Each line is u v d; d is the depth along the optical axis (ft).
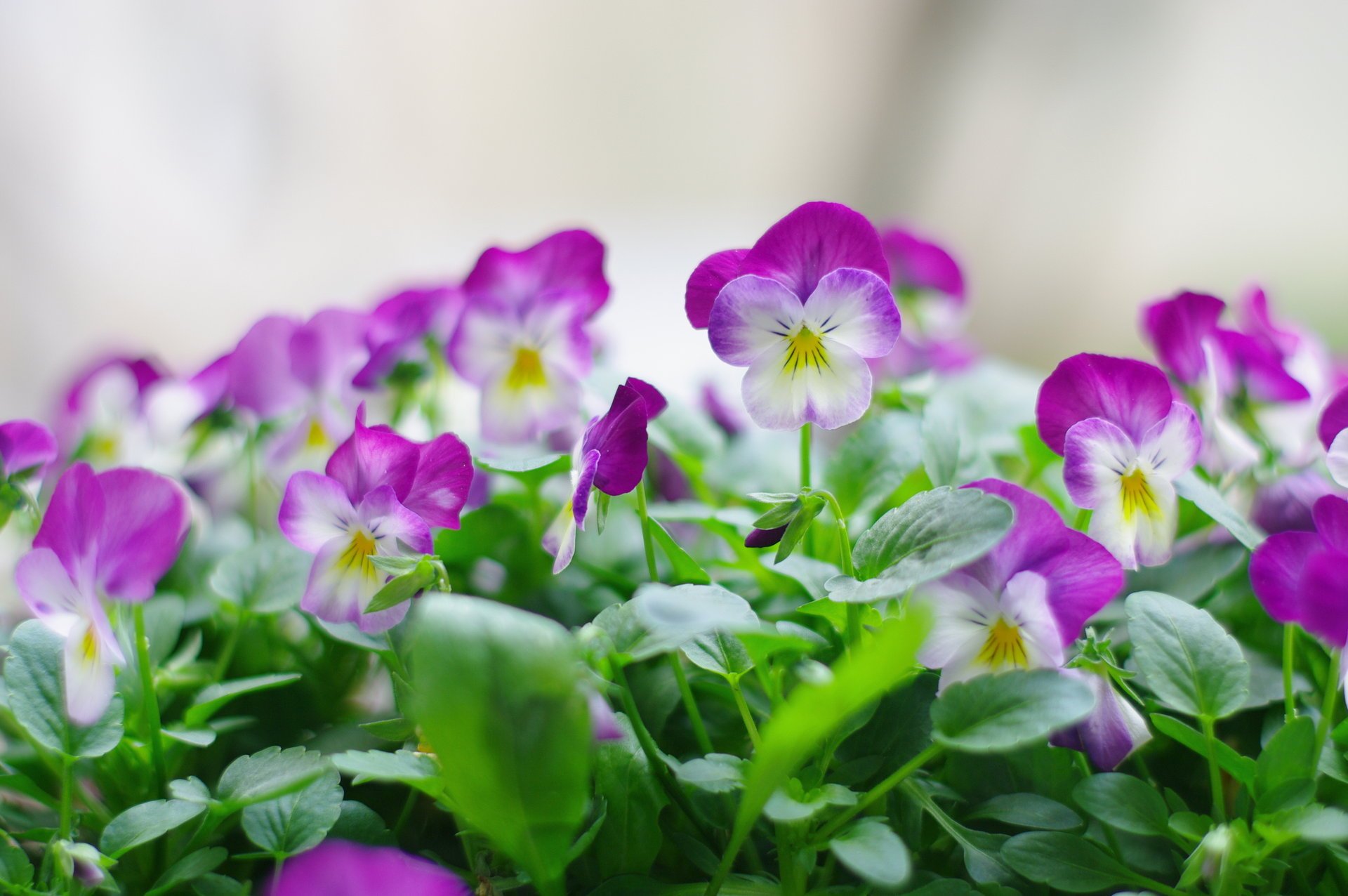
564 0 3.72
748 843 1.26
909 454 1.41
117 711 1.26
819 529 1.39
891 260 1.68
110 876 1.21
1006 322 3.89
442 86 3.78
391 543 1.26
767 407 1.25
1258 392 1.38
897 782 1.20
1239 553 1.36
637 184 3.94
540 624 1.14
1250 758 1.25
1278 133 3.65
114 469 1.28
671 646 1.19
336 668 1.42
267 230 3.74
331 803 1.24
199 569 1.53
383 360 1.45
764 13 3.72
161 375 1.57
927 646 1.22
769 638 1.18
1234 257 3.73
